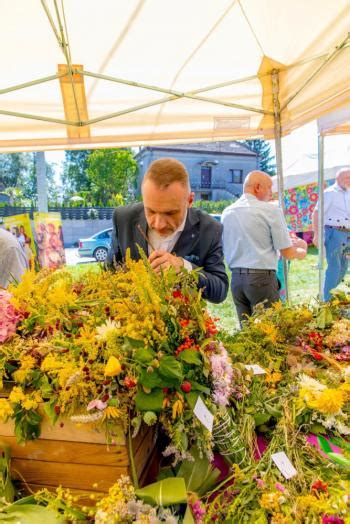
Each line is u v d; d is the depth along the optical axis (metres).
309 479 0.77
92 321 0.80
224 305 5.20
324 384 1.05
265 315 1.48
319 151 3.88
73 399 0.69
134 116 2.86
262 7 1.95
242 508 0.70
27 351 0.76
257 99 2.78
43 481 0.75
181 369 0.72
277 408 0.99
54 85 2.38
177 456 0.74
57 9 1.76
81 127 2.87
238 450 0.82
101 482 0.72
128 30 2.00
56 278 0.95
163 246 1.62
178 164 1.32
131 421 0.70
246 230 2.64
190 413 0.72
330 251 4.24
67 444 0.72
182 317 0.83
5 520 0.62
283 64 2.41
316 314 1.49
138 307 0.77
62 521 0.63
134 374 0.70
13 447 0.75
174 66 2.36
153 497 0.63
